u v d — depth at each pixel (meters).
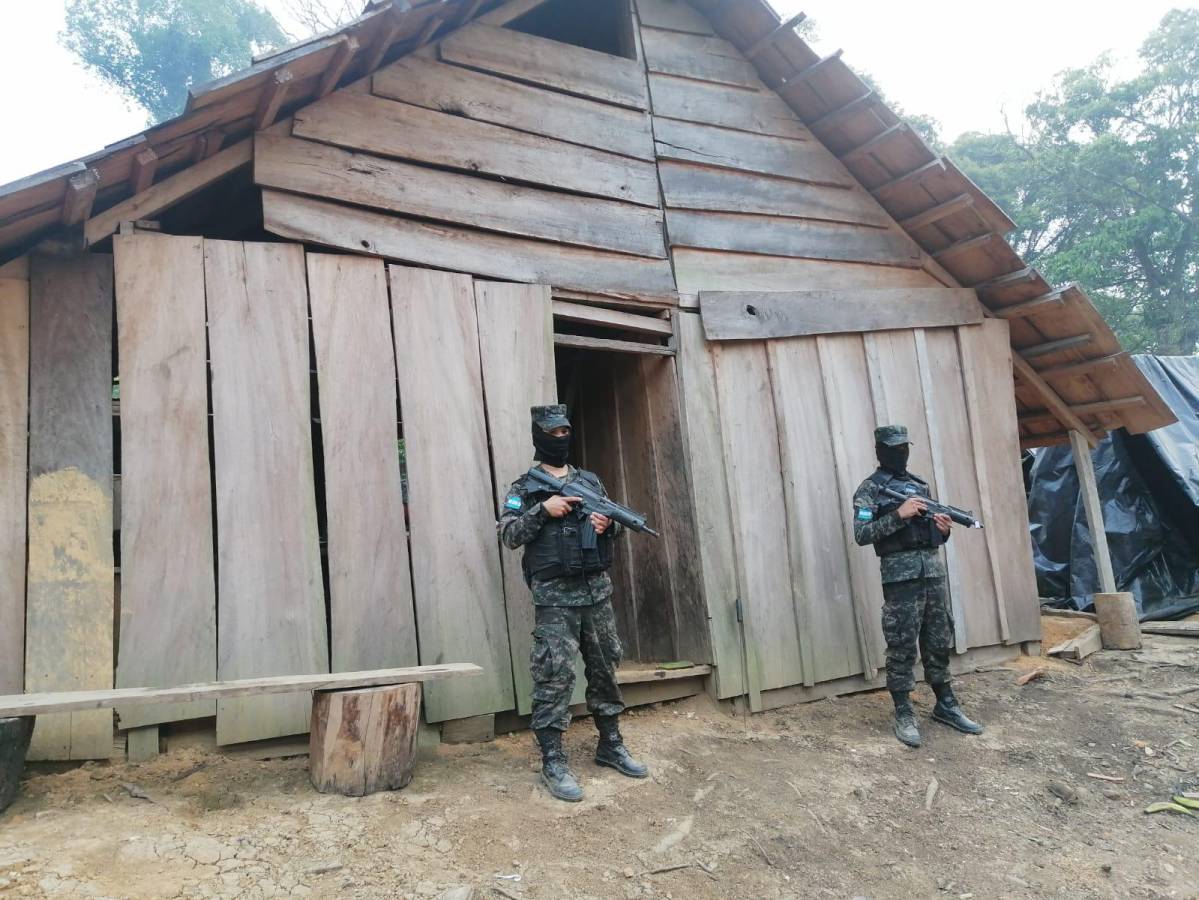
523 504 4.01
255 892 2.74
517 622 4.62
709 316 5.66
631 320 5.45
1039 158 26.80
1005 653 6.56
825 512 5.90
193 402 4.00
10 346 3.78
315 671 4.03
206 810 3.30
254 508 4.04
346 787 3.53
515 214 5.10
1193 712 5.36
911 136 5.98
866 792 4.23
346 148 4.56
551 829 3.46
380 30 4.20
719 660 5.23
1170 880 3.58
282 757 3.95
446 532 4.48
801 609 5.62
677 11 6.20
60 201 3.60
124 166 3.72
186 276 4.08
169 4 22.38
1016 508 6.78
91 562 3.75
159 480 3.87
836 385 6.16
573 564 3.88
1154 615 7.91
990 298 7.08
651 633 5.81
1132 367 6.86
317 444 4.89
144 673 3.70
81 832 2.97
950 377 6.70
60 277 3.91
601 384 6.46
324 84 4.32
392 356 4.51
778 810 3.94
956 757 4.72
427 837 3.26
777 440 5.82
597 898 3.04
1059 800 4.25
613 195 5.53
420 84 4.88
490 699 4.45
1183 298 25.88
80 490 3.78
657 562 5.73
